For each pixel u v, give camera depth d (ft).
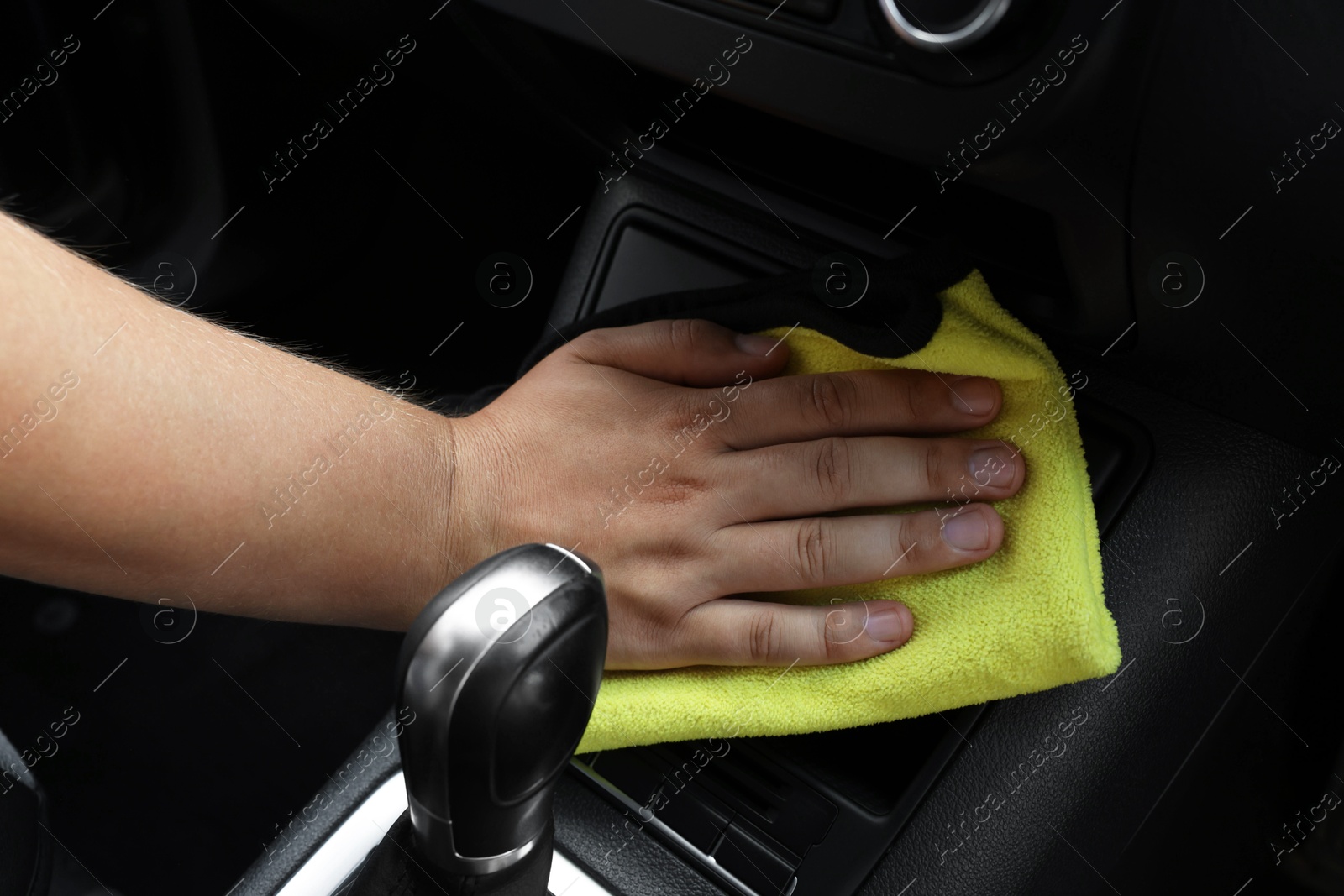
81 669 2.85
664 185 2.22
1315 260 1.31
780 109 1.56
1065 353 1.81
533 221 2.94
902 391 1.68
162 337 1.29
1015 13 1.17
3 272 1.07
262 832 2.61
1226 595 1.69
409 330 3.10
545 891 1.17
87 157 2.44
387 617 1.66
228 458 1.32
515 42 2.05
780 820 1.68
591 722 1.63
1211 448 1.72
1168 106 1.22
